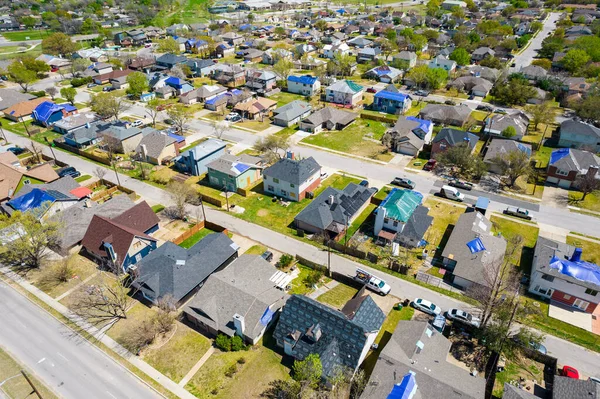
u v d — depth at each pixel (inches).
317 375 1514.5
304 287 2158.0
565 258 2121.1
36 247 2250.2
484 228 2453.2
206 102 4717.0
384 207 2559.1
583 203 2893.7
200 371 1702.8
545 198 2962.6
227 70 5684.1
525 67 5472.4
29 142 3912.4
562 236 2549.2
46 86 5546.3
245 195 3024.1
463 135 3489.2
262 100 4586.6
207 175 3316.9
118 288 2146.9
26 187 2864.2
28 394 1600.6
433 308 1984.5
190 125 4237.2
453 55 5999.0
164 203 2933.1
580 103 4293.8
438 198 2962.6
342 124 4128.9
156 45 7628.0
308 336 1700.3
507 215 2763.3
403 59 5964.6
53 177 3129.9
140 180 3245.6
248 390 1621.6
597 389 1478.8
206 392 1615.4
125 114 4554.6
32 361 1745.8
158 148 3476.9
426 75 5172.2
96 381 1660.9
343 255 2416.3
